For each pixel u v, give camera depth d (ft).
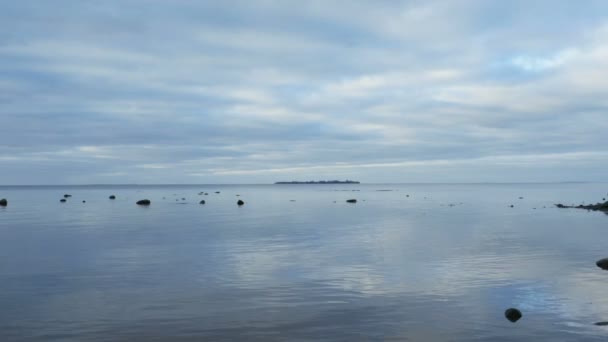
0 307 53.11
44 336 43.93
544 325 45.96
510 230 129.80
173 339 43.14
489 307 51.98
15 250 95.61
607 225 142.92
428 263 77.46
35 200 360.07
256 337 43.50
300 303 54.19
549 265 75.00
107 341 42.65
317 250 93.40
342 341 42.34
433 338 42.91
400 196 432.25
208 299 56.18
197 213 211.41
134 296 57.72
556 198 358.02
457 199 356.18
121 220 172.86
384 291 59.21
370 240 108.88
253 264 77.92
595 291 58.44
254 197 423.64
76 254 89.92
